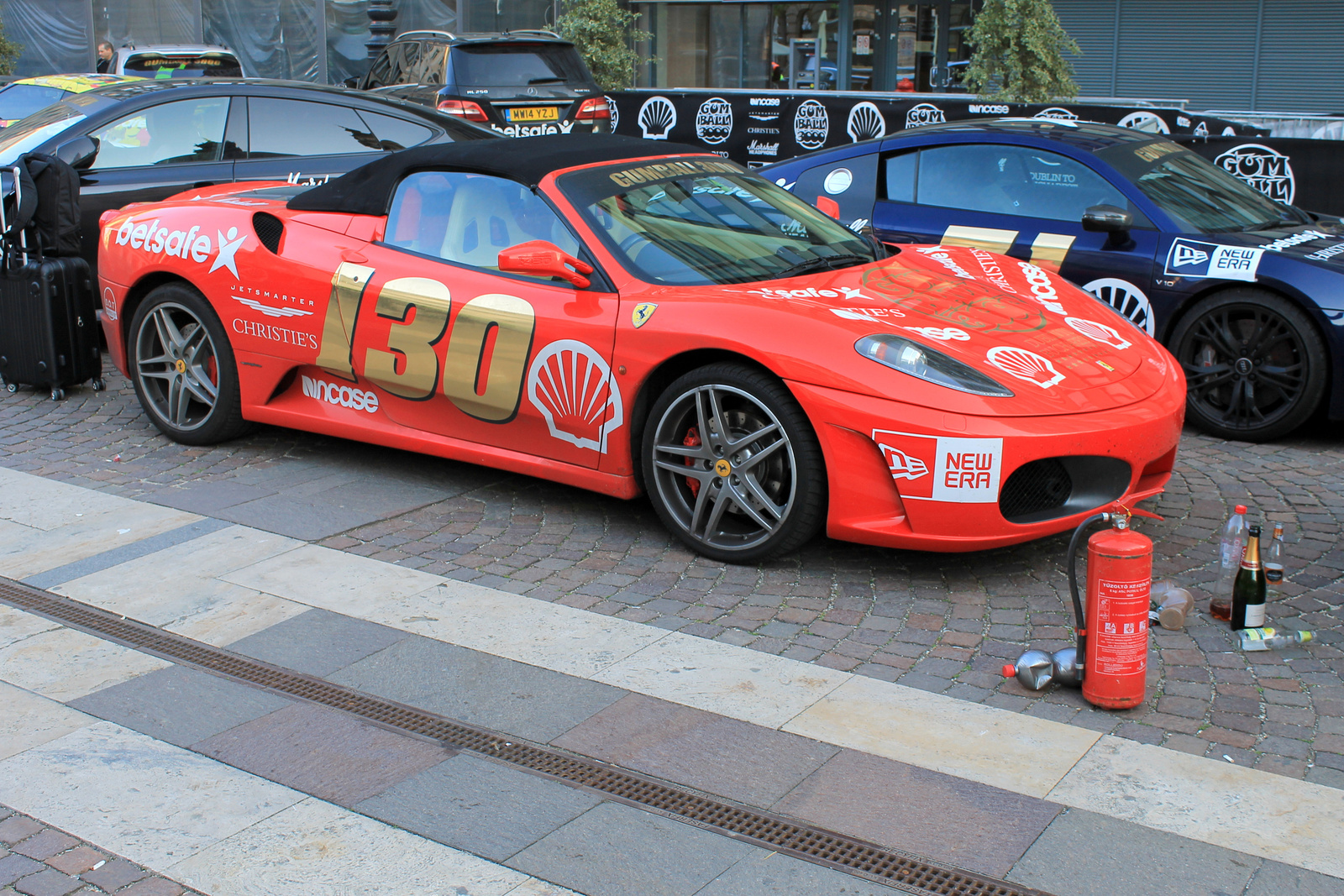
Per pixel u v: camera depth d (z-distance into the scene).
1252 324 5.88
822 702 3.46
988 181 6.71
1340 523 4.84
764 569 4.44
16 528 4.89
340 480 5.44
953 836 2.82
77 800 3.05
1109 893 2.62
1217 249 5.91
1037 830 2.84
